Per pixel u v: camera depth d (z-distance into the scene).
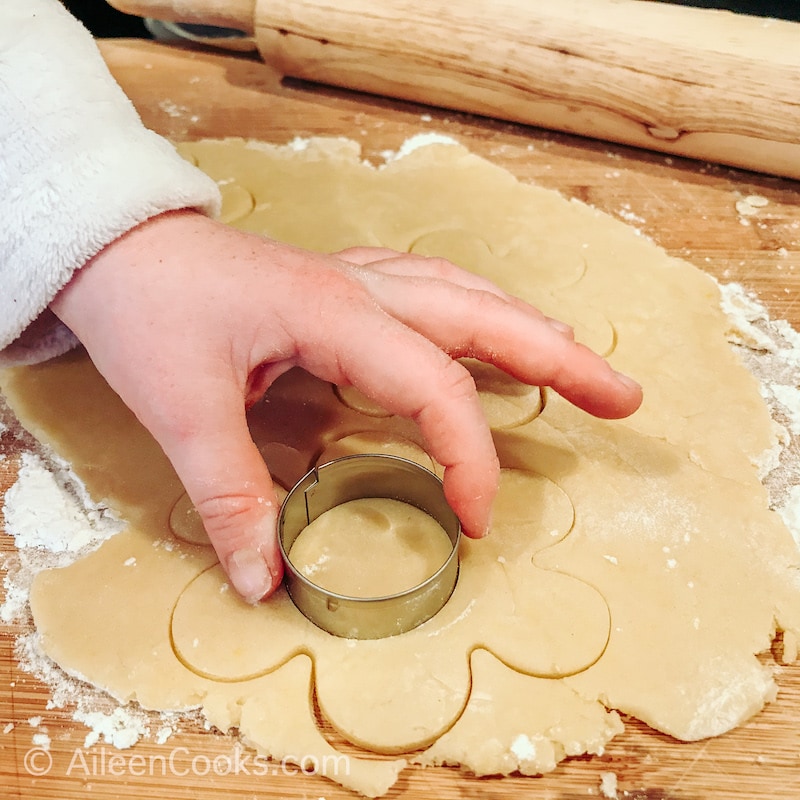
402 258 0.25
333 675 0.20
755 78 0.30
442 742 0.19
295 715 0.20
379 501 0.23
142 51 0.40
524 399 0.25
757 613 0.21
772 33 0.31
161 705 0.20
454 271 0.24
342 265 0.23
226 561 0.20
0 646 0.21
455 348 0.23
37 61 0.24
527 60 0.33
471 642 0.20
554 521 0.23
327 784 0.19
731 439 0.24
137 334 0.21
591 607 0.21
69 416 0.25
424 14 0.33
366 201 0.32
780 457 0.25
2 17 0.25
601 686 0.20
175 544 0.22
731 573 0.22
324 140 0.35
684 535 0.22
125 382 0.21
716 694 0.20
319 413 0.25
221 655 0.20
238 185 0.32
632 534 0.22
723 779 0.19
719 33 0.31
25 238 0.22
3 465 0.25
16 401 0.26
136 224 0.22
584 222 0.31
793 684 0.20
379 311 0.21
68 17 0.27
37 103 0.23
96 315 0.22
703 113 0.32
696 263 0.30
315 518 0.23
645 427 0.25
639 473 0.24
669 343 0.27
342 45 0.35
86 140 0.22
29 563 0.23
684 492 0.23
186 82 0.38
